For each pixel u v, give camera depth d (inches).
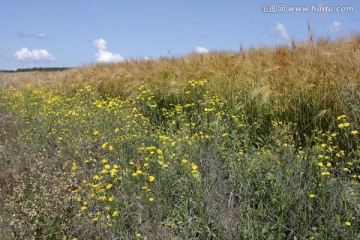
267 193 135.3
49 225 124.9
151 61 402.9
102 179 155.1
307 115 202.7
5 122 286.7
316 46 249.1
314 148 156.6
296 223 118.9
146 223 122.3
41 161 183.0
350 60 210.2
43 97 374.3
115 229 123.0
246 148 180.1
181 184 142.5
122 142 191.0
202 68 300.5
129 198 136.7
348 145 166.4
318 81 209.9
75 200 140.2
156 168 152.8
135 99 303.9
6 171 178.7
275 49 273.7
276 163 153.0
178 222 122.4
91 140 212.7
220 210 125.9
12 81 585.0
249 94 232.4
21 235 120.3
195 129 217.5
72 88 451.5
